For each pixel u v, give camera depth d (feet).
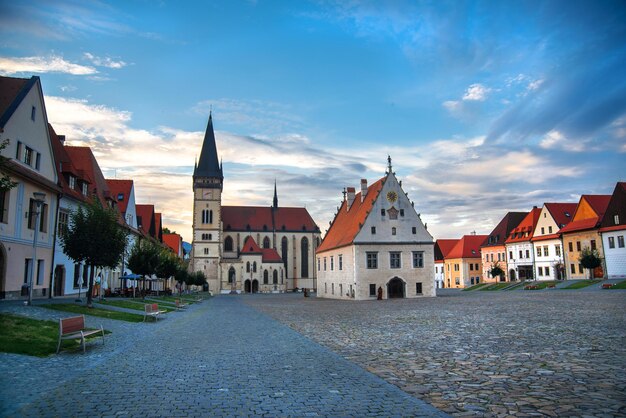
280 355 51.49
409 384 36.06
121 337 67.77
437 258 457.68
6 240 108.06
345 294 233.96
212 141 453.99
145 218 270.26
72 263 148.25
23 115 116.16
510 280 349.00
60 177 143.23
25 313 78.13
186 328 84.17
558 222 296.71
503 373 38.86
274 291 447.83
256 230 481.87
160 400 31.55
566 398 30.55
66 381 37.40
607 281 209.46
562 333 62.13
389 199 223.30
